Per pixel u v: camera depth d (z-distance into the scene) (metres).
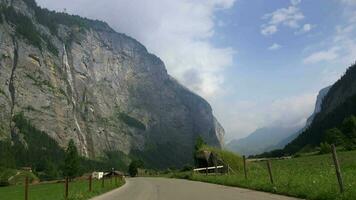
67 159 150.62
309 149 180.25
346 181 20.00
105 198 30.30
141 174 174.25
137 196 29.23
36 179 161.88
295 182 22.81
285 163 76.56
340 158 72.38
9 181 152.25
